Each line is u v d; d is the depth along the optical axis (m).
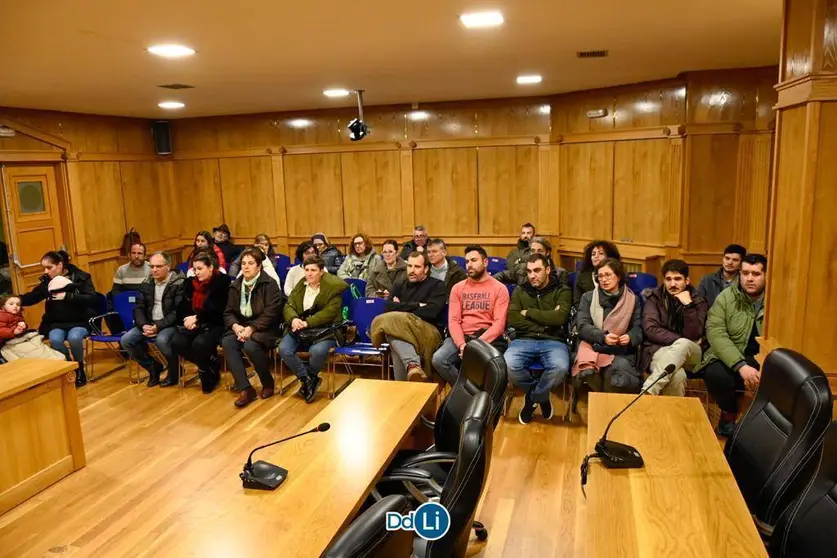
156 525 3.06
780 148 2.76
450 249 7.81
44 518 3.14
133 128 8.06
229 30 3.54
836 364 2.55
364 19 3.38
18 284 6.63
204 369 4.84
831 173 2.47
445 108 7.53
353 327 4.77
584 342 3.96
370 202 7.97
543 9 3.28
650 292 3.97
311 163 8.08
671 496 1.85
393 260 5.67
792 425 1.99
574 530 2.88
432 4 3.13
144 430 4.16
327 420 2.57
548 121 7.24
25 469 3.32
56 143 6.93
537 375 4.06
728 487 1.90
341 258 6.90
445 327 4.54
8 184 6.50
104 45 3.81
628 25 3.70
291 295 4.78
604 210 6.77
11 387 3.22
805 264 2.54
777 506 1.92
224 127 8.30
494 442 3.80
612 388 3.81
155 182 8.45
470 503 1.86
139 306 5.09
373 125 7.79
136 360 5.04
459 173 7.62
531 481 3.32
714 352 3.78
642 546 1.62
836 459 1.60
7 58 4.11
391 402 2.75
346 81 5.61
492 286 4.29
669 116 6.02
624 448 2.09
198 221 8.64
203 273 4.83
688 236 5.89
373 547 1.22
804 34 2.54
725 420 3.80
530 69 5.25
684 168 5.84
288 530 1.83
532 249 5.44
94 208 7.46
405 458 2.56
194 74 4.93
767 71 5.47
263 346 4.63
